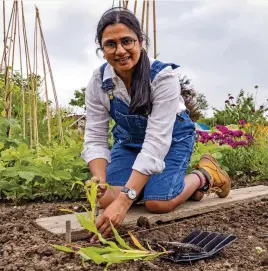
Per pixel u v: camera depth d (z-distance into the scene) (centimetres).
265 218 322
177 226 299
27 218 323
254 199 372
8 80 550
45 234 274
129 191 254
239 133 540
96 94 297
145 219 288
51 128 607
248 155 534
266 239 272
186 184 322
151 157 262
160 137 269
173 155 317
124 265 226
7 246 253
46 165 388
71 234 268
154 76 275
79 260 230
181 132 322
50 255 238
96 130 301
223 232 288
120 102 290
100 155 294
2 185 374
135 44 260
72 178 396
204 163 347
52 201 390
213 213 332
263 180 501
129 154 315
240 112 819
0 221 313
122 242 201
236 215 324
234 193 384
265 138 582
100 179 277
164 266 230
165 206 307
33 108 556
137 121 294
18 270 220
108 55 260
